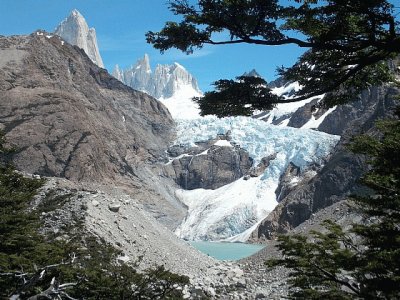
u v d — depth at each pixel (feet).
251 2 25.09
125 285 62.13
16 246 61.21
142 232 151.53
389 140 36.06
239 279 132.36
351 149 38.40
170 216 551.59
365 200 37.11
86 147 493.36
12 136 453.99
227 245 431.43
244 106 27.89
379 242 34.22
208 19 25.68
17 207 66.64
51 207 133.08
